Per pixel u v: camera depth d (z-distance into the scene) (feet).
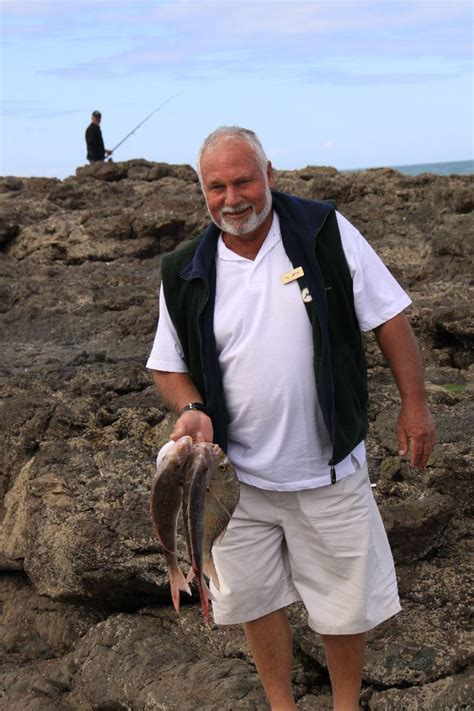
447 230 34.35
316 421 11.73
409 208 39.40
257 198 11.31
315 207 11.75
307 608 12.31
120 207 46.06
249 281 11.59
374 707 13.15
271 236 11.66
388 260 34.86
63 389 23.16
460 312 26.73
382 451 18.65
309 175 52.49
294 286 11.53
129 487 18.03
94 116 66.59
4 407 21.74
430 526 15.76
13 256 44.45
